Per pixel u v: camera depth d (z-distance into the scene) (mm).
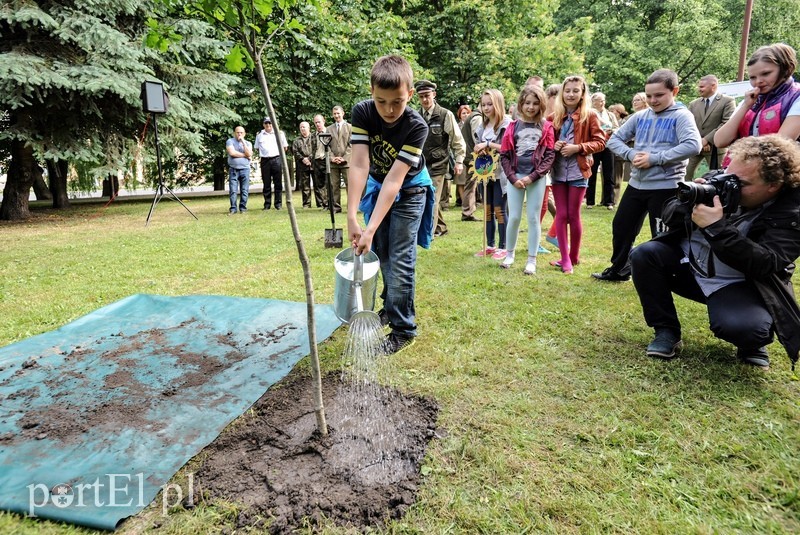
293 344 3207
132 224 9211
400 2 17797
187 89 11641
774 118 3393
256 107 15172
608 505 1807
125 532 1713
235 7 1864
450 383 2670
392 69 2311
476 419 2332
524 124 4730
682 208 2717
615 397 2520
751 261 2521
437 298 4066
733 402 2451
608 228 7195
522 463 2025
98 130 10508
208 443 2176
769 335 2643
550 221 8133
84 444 2170
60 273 5266
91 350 3152
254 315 3744
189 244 6785
